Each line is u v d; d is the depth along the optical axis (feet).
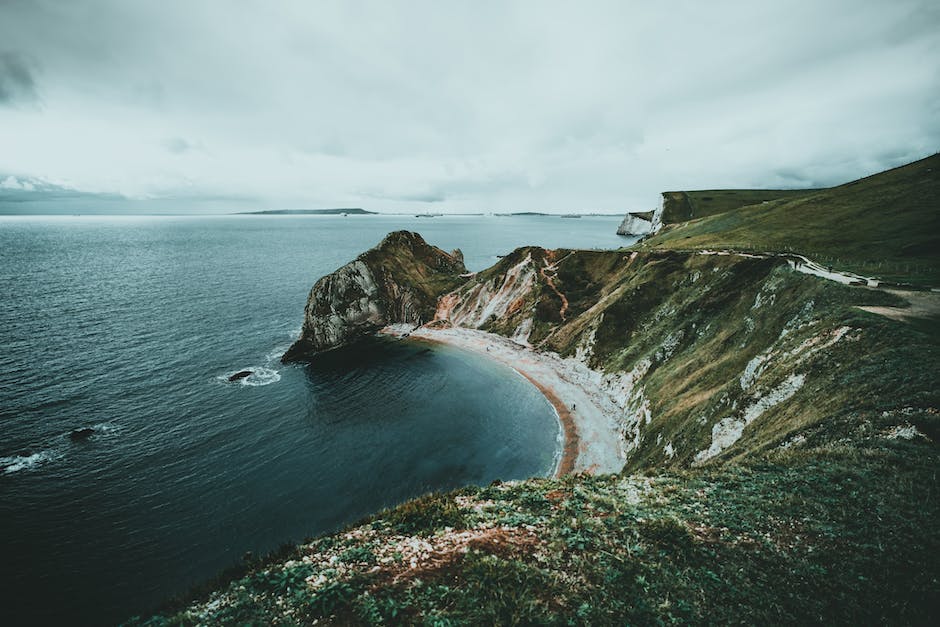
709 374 141.49
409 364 248.11
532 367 233.96
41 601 98.53
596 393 195.72
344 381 223.30
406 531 46.68
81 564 108.17
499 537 42.98
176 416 179.73
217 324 306.55
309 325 277.85
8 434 161.07
